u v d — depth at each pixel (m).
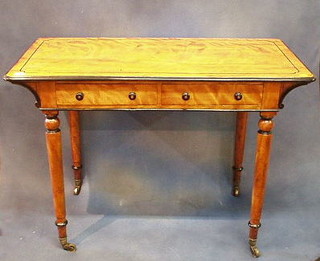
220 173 2.22
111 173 2.22
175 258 1.89
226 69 1.64
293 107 2.14
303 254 1.92
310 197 2.19
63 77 1.58
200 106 1.66
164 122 2.15
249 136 2.19
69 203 2.17
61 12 1.99
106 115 2.13
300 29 2.03
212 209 2.16
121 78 1.58
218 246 1.96
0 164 2.20
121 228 2.05
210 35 2.04
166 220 2.10
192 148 2.20
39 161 2.21
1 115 2.13
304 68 1.66
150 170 2.21
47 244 1.96
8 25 2.01
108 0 1.98
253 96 1.63
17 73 1.59
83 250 1.93
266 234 2.02
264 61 1.72
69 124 2.16
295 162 2.21
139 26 2.03
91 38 1.95
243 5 1.99
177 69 1.64
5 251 1.92
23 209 2.14
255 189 1.80
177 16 2.01
